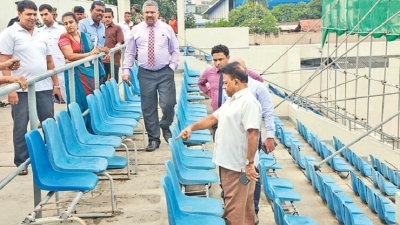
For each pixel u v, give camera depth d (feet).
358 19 40.88
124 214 14.03
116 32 25.30
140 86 19.83
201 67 44.37
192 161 15.64
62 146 12.92
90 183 11.37
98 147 14.43
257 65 63.77
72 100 16.29
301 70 62.54
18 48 15.16
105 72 23.48
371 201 21.33
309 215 19.44
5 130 23.44
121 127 17.11
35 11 15.23
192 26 96.37
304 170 25.05
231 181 11.80
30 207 14.23
